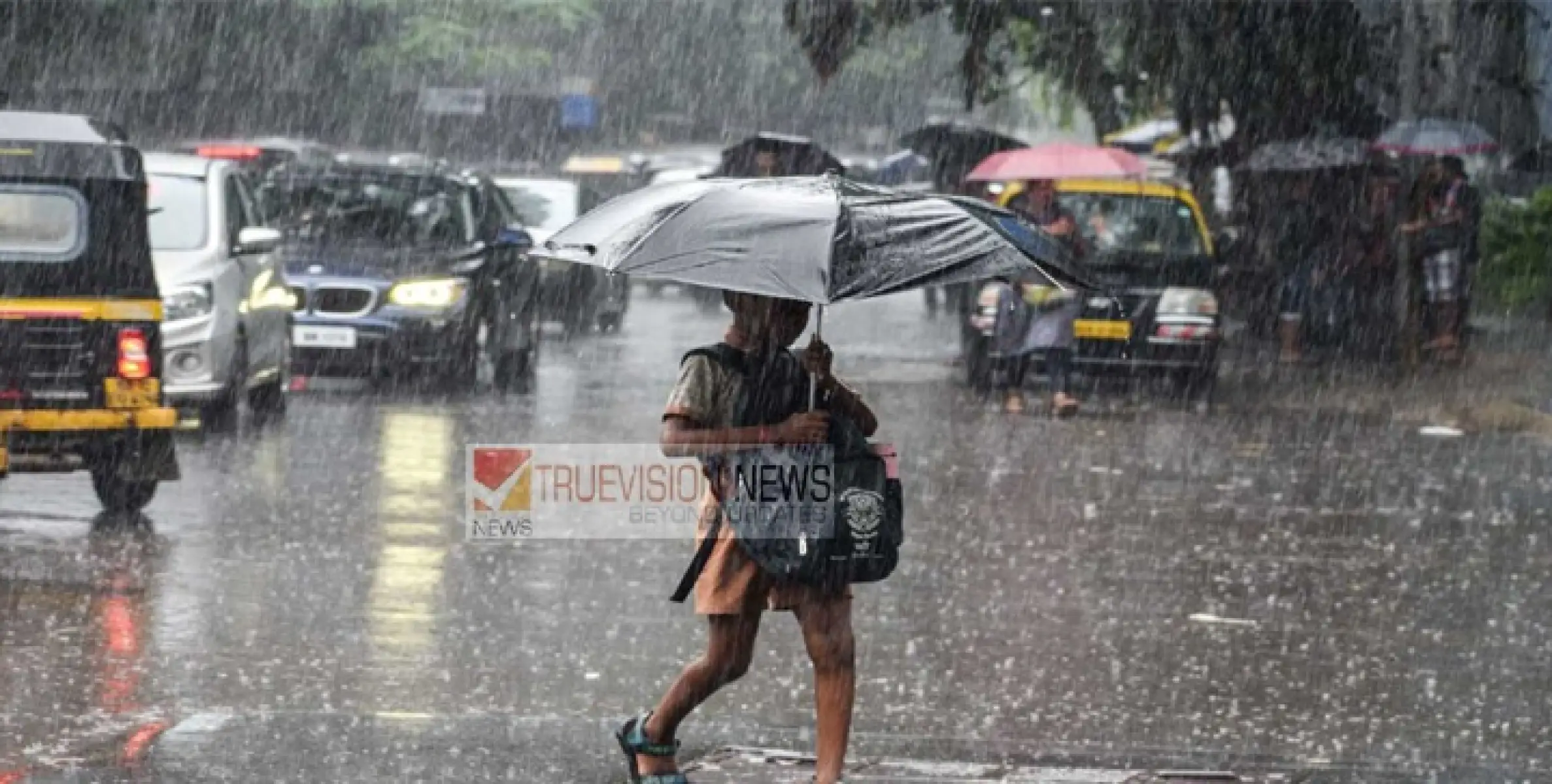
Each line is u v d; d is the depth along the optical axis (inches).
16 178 1249.4
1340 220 2551.7
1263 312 2800.2
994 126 6131.9
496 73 5979.3
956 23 2721.5
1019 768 767.1
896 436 1793.8
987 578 1154.0
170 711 842.8
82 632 984.3
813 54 2677.2
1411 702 898.1
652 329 3002.0
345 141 5595.5
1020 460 1643.7
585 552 1213.7
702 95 6550.2
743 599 678.5
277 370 1847.9
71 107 4611.2
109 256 1255.5
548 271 2736.2
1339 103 2691.9
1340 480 1556.3
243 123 5167.3
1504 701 901.2
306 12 5339.6
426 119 5836.6
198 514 1317.7
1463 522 1368.1
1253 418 1966.0
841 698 682.8
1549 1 3127.5
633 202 669.3
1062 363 1969.7
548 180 2979.8
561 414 1886.1
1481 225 2935.5
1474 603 1105.4
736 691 899.4
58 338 1243.8
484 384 2165.4
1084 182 2218.3
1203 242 2159.2
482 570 1154.0
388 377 2181.3
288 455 1593.3
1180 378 2160.4
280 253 1998.0
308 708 853.2
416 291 2059.5
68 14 4426.7
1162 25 2667.3
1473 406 2037.4
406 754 772.0
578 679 912.9
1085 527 1327.5
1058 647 989.8
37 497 1375.5
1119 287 2096.5
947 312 3516.2
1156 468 1606.8
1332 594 1123.9
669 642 985.5
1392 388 2229.3
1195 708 882.1
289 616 1026.1
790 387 676.1
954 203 653.9
